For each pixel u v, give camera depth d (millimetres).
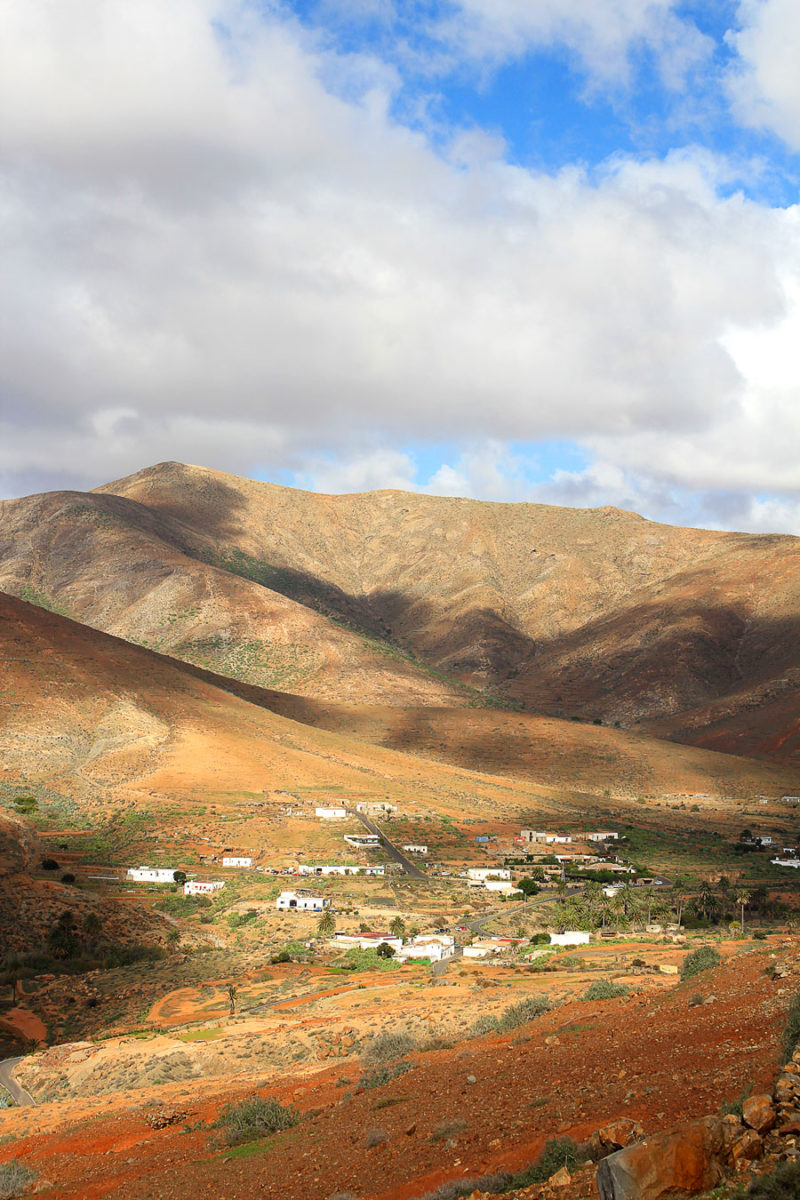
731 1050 18609
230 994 65875
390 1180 16734
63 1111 37656
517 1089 20734
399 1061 30266
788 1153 11141
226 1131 25203
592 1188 12484
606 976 54562
